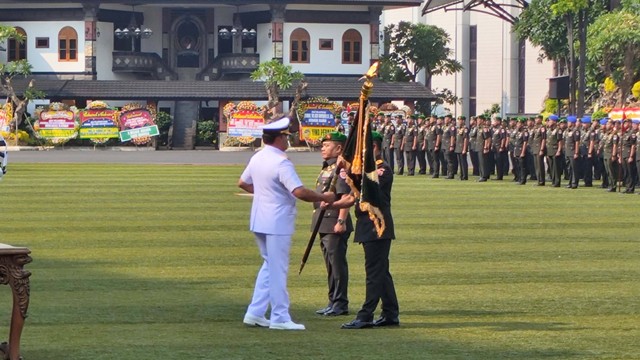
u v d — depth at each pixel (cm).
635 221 7806
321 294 4834
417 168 15312
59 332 3919
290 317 4159
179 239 6656
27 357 3497
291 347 3669
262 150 4072
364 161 4019
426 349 3644
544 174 12000
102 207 8625
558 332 3944
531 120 12256
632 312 4356
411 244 6456
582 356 3538
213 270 5450
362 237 4084
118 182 11369
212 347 3659
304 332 3972
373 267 4081
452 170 13100
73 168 14000
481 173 12688
